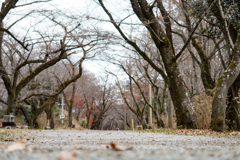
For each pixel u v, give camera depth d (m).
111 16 13.52
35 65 28.06
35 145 4.50
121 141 6.09
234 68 11.64
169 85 15.00
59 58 18.73
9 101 19.23
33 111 24.27
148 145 4.46
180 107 13.95
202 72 16.56
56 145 4.51
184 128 13.82
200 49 16.33
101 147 3.20
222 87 11.62
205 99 13.36
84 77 34.72
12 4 15.06
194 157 1.75
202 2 14.70
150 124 25.67
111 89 39.47
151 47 23.86
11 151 2.04
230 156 1.78
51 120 25.97
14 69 19.33
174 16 18.00
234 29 13.92
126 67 27.78
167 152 2.17
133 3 13.59
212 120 11.70
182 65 24.89
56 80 28.39
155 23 13.79
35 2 14.70
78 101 41.47
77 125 38.81
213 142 5.59
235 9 13.80
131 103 35.09
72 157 1.63
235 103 14.04
